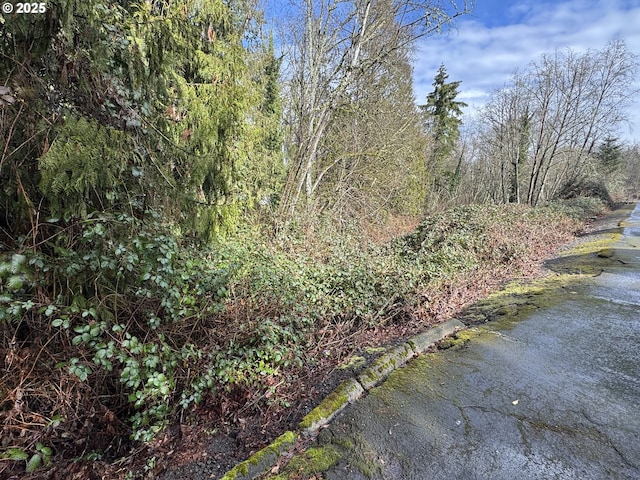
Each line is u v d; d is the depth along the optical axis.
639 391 2.62
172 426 2.32
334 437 2.23
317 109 8.59
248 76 5.55
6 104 1.51
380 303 4.41
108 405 2.29
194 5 3.74
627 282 5.36
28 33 1.73
